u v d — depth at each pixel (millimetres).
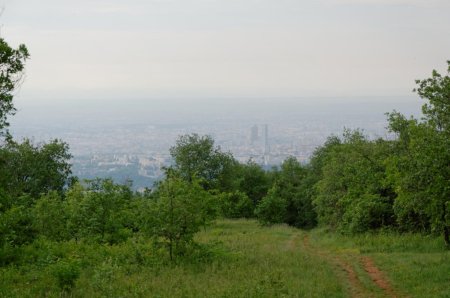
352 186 34250
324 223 42219
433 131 20203
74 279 14789
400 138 30609
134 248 20031
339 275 18078
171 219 19203
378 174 31797
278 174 69812
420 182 20438
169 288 14539
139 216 19875
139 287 14430
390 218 31797
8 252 19250
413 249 24656
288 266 18969
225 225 45250
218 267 18344
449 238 24125
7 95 17656
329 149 59594
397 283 16516
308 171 66312
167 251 20281
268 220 45500
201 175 52906
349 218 33719
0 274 16250
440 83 20312
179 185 19750
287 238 34344
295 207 60781
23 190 45094
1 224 21234
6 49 17172
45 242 22172
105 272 15789
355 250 25422
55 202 26109
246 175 67062
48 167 48719
